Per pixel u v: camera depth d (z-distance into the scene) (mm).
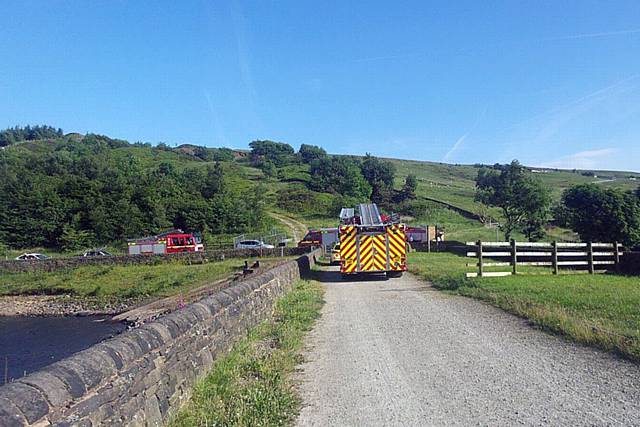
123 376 4449
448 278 17938
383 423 5457
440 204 78938
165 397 5355
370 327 10711
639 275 17953
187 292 29766
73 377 3771
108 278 37031
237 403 5992
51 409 3422
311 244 41594
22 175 67938
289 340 9211
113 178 70062
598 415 5344
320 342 9484
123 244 60312
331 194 85125
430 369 7371
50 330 24578
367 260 20641
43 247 61000
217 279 31938
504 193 43125
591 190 39625
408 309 12766
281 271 15234
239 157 148000
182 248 49094
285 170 110000
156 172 83312
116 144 134750
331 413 5836
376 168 95062
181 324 6105
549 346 8320
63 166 76938
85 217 63000
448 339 9211
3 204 61875
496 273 17734
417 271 22250
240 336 9000
